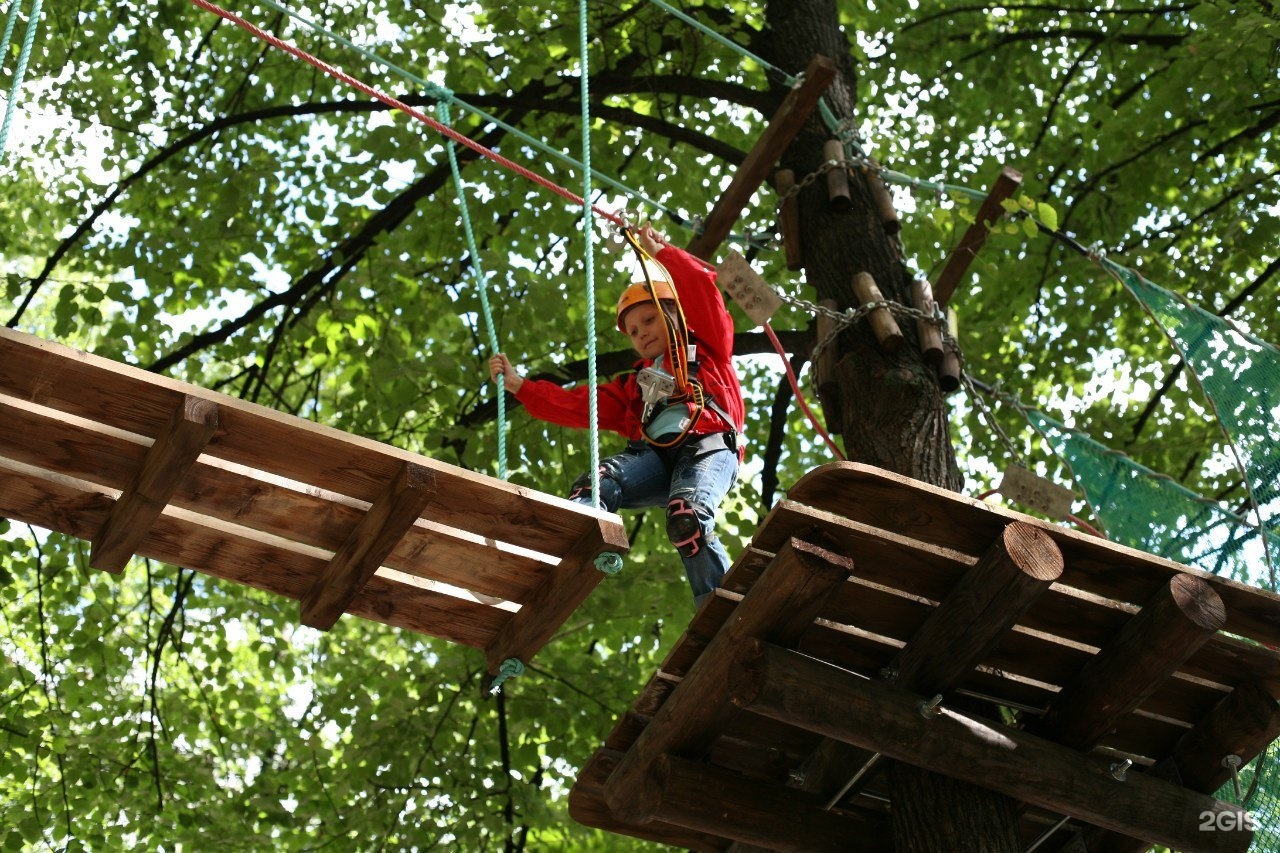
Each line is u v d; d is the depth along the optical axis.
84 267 9.45
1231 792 4.86
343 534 3.99
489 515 3.89
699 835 5.12
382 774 8.48
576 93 9.13
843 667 4.42
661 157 9.45
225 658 9.17
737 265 5.98
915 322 6.46
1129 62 10.17
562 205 9.56
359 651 9.71
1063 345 10.11
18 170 9.84
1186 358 6.31
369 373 9.20
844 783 4.68
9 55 9.25
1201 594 4.14
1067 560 4.13
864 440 6.01
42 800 8.84
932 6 10.52
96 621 8.91
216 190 9.50
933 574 4.12
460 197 5.46
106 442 3.71
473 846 8.34
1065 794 4.38
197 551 4.08
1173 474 9.67
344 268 9.13
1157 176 9.94
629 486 4.69
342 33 10.01
